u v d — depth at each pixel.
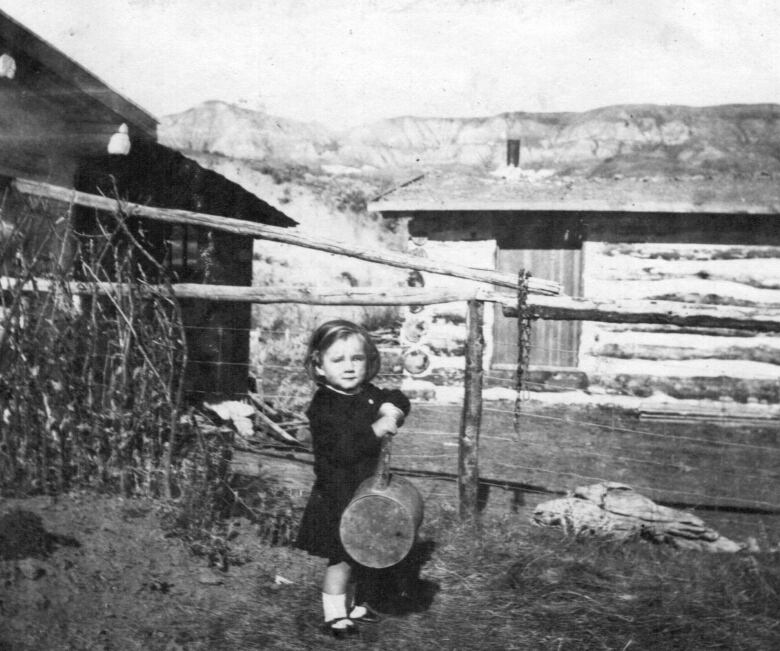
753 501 5.40
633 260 9.97
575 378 9.80
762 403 9.65
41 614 2.68
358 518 2.85
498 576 3.44
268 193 18.34
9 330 3.62
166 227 6.38
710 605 3.29
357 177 19.17
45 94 5.63
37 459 3.60
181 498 3.55
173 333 4.60
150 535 3.28
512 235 10.20
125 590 2.91
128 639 2.66
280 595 3.12
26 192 4.41
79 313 3.94
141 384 3.82
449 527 3.95
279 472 4.65
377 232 19.81
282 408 8.22
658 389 9.76
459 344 9.92
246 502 3.93
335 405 3.08
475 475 4.07
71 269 4.10
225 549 3.35
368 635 2.89
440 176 10.84
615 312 4.13
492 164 11.45
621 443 7.40
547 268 10.21
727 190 9.98
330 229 19.19
